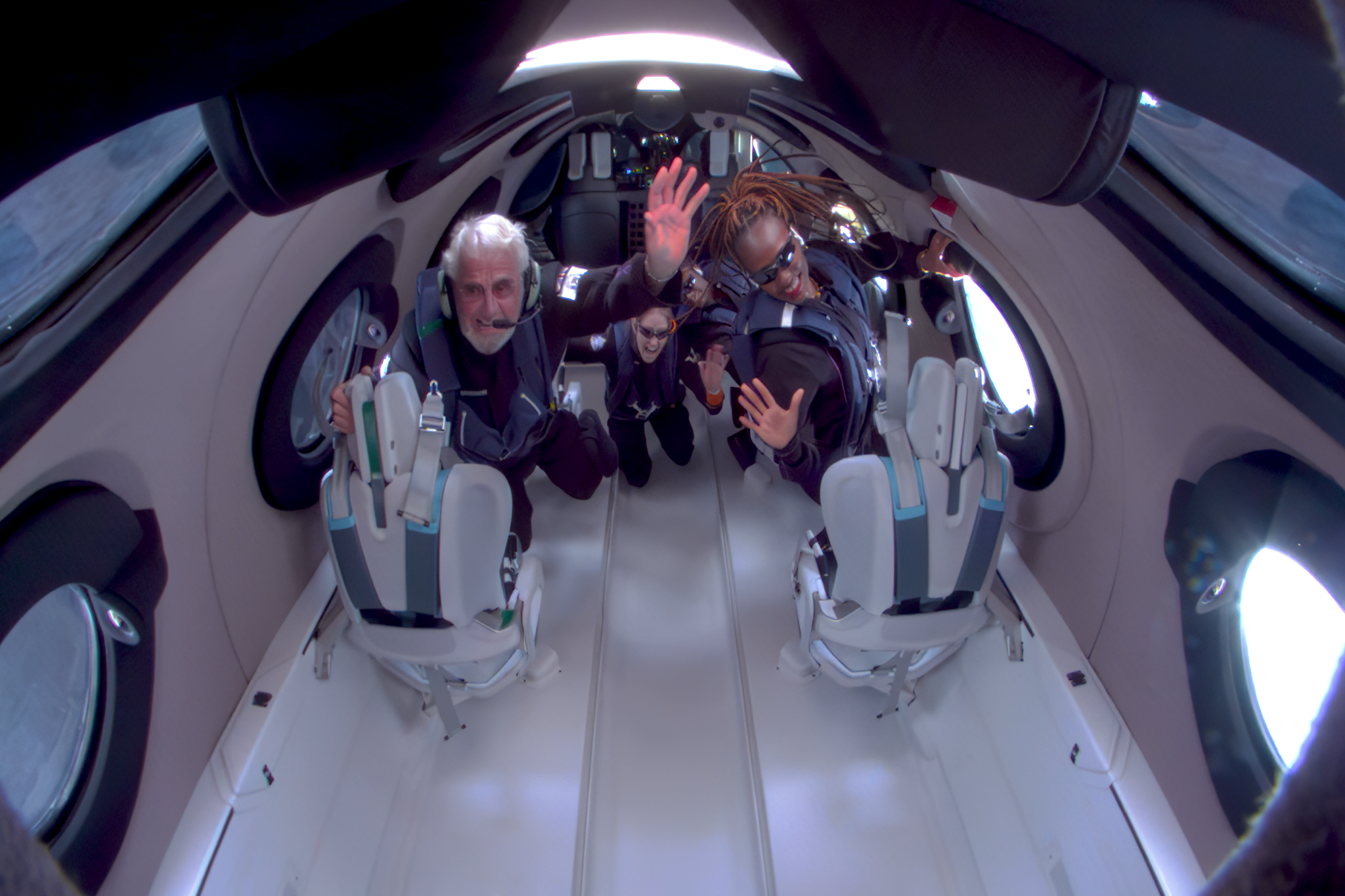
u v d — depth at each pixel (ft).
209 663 6.69
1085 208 5.47
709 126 13.82
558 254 15.11
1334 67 1.78
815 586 8.21
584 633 10.15
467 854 7.81
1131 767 6.34
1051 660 7.23
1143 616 6.53
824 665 8.73
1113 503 6.95
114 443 5.34
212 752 6.57
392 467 6.31
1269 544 4.88
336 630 7.82
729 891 7.77
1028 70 2.73
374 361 10.62
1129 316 5.77
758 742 8.85
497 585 7.09
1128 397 6.32
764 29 3.17
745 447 12.41
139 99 2.17
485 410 8.50
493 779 8.48
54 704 5.35
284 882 6.44
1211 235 4.83
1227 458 5.42
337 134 3.14
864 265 8.77
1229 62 2.05
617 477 12.92
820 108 8.61
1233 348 4.59
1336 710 0.89
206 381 6.35
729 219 7.16
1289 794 0.88
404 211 9.26
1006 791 7.42
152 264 5.07
